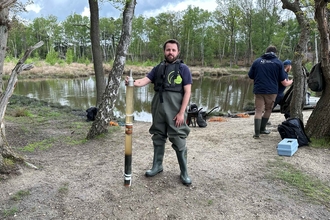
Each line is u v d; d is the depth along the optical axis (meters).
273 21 47.22
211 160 3.83
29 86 21.83
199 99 14.98
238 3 49.88
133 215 2.51
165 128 3.15
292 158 3.86
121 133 5.66
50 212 2.50
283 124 4.48
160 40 60.03
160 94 3.00
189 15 59.88
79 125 6.85
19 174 3.16
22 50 68.12
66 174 3.30
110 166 3.60
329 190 2.97
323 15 4.16
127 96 2.82
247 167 3.57
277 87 4.86
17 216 2.43
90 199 2.73
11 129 5.85
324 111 4.57
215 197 2.82
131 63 48.12
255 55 56.78
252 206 2.66
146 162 3.74
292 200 2.77
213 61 63.12
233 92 18.19
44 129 6.24
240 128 6.17
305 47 5.00
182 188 2.99
